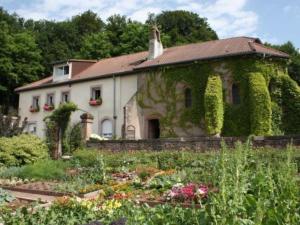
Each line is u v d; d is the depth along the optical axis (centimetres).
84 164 2005
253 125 2658
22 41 5256
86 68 3941
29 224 750
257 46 2952
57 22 6350
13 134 2805
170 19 5728
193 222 591
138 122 3152
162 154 2033
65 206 849
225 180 489
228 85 2812
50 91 3909
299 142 1908
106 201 894
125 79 3362
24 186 1492
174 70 3061
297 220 543
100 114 3466
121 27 5441
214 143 2161
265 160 1253
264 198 570
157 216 664
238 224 477
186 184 1128
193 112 2923
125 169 1730
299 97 2756
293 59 4816
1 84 5047
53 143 2539
